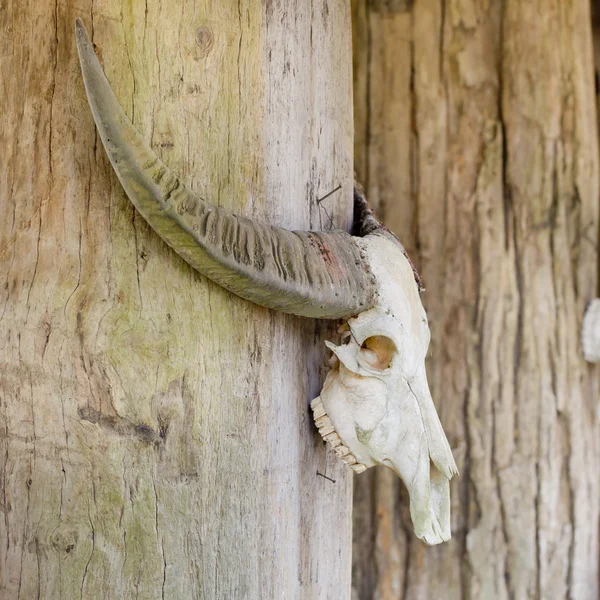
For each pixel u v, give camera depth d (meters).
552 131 5.38
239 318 4.06
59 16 4.04
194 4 4.06
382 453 4.09
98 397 4.01
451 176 5.38
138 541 4.02
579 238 5.40
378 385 4.09
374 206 5.43
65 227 4.03
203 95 4.06
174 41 4.04
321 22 4.29
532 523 5.34
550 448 5.36
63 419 4.02
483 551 5.34
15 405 4.05
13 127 4.07
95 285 4.01
